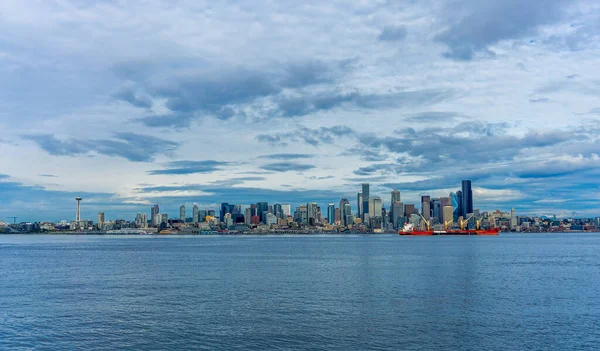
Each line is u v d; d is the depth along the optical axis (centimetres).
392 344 5644
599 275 11775
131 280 11212
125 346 5634
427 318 6850
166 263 16462
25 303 8138
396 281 10688
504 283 10281
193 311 7375
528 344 5628
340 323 6575
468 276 11625
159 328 6362
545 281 10606
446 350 5434
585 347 5506
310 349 5494
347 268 14012
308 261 17050
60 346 5647
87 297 8706
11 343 5772
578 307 7581
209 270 13638
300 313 7200
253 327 6369
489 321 6656
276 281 10831
